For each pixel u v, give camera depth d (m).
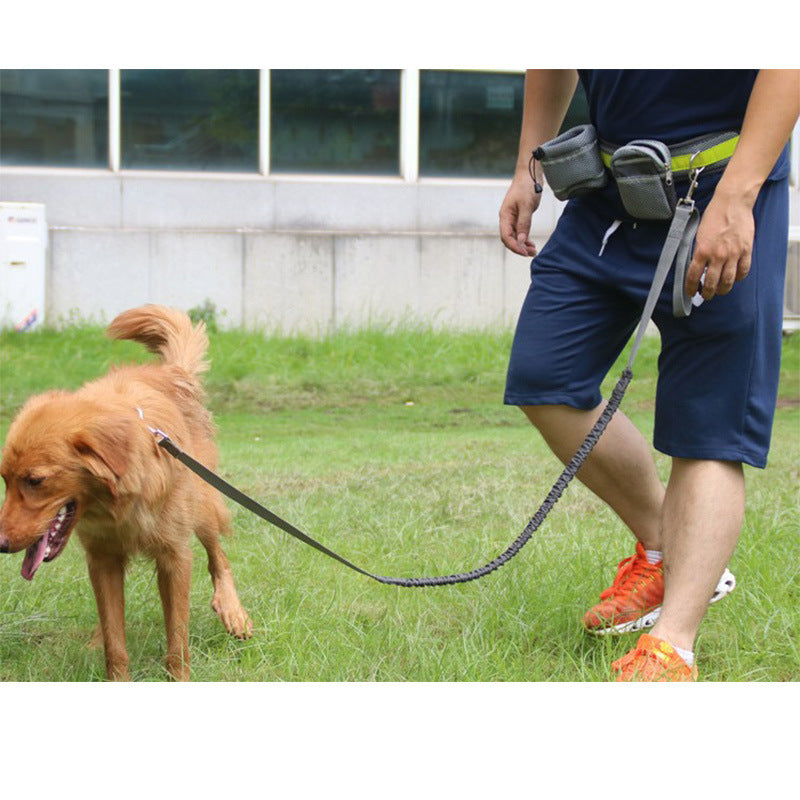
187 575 3.71
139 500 3.48
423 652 3.58
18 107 13.73
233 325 13.95
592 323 3.54
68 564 4.82
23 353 11.98
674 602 3.29
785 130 2.99
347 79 14.44
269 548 5.00
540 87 3.86
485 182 14.84
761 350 3.25
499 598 4.11
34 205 12.99
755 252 3.23
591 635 3.77
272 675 3.61
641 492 3.69
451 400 11.26
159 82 14.02
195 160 14.20
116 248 13.77
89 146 13.95
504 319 14.63
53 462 3.29
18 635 3.90
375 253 14.33
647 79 3.29
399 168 14.66
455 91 14.70
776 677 3.47
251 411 10.56
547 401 3.55
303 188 14.33
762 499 5.74
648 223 3.38
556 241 3.61
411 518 5.54
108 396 3.59
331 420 10.08
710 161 3.25
